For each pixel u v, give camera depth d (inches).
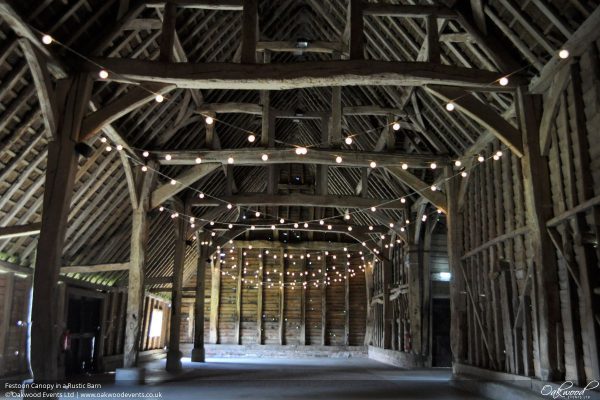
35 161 320.8
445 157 433.1
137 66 285.4
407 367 559.8
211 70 281.9
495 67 313.9
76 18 281.7
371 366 597.9
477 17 301.0
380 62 282.4
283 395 333.7
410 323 558.6
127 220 472.1
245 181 708.7
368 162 433.7
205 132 482.9
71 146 278.4
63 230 272.7
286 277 846.5
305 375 477.4
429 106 411.5
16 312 379.6
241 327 829.8
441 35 324.8
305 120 655.1
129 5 308.5
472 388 358.0
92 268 420.5
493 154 362.0
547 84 287.7
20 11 244.4
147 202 420.8
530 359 305.7
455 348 404.8
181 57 370.9
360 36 287.3
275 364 621.3
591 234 250.7
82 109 283.4
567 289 268.4
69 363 458.0
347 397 326.6
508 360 332.2
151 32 343.0
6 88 270.7
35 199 348.2
